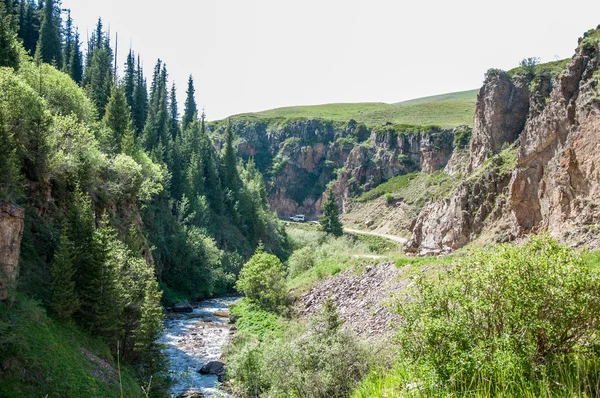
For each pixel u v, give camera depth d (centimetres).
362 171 13950
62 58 8906
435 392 807
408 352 940
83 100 5166
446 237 5366
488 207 4875
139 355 2772
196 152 9956
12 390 1747
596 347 782
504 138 6316
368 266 4081
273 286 4609
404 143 13362
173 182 8300
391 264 3816
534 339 798
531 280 811
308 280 4794
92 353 2364
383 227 10938
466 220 5100
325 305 2494
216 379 2916
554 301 783
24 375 1845
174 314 5059
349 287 3953
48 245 2919
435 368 824
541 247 911
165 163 7725
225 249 8294
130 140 5738
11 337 1903
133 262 3219
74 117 4328
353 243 9388
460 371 770
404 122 15812
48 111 3566
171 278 6234
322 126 17162
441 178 10744
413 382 895
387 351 1609
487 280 863
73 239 2703
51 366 1973
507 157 5112
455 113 16012
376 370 1263
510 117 6381
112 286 2619
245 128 18625
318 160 16850
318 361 1800
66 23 11175
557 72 5984
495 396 720
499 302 841
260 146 18012
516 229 4144
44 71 4928
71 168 3581
